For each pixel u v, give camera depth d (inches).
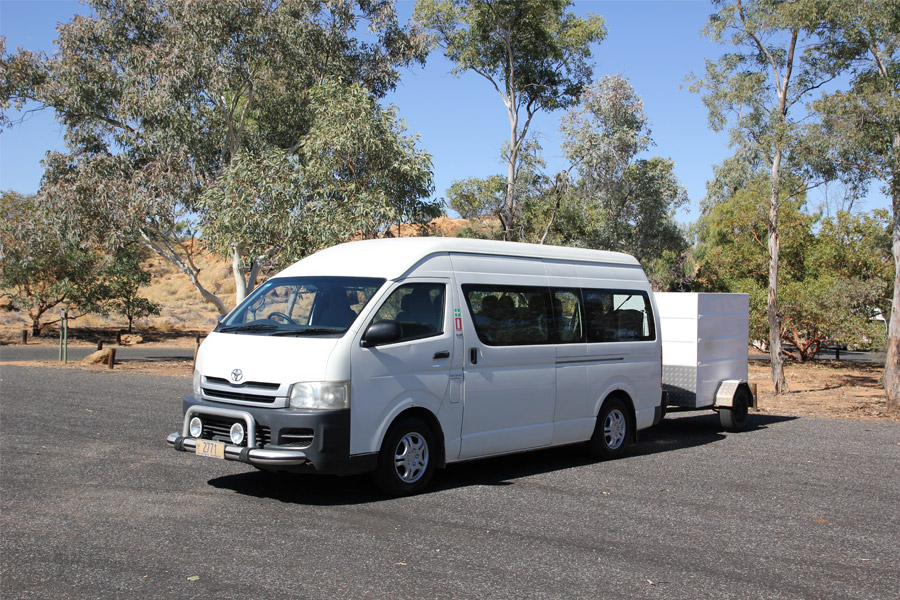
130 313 1421.0
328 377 267.9
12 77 935.7
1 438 380.8
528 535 238.8
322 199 695.1
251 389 276.7
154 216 897.5
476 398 315.9
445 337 305.4
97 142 968.9
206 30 861.2
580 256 382.6
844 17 659.4
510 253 345.7
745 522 262.2
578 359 363.6
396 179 713.6
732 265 1374.3
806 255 1288.1
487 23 1098.1
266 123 999.6
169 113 869.2
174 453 355.9
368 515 258.2
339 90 722.8
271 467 267.6
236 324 308.5
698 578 203.8
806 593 195.2
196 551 214.1
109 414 472.1
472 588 190.5
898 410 614.2
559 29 1135.6
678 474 343.0
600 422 376.5
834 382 935.0
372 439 277.0
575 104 1138.0
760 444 434.9
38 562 202.4
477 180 1095.0
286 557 210.8
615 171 994.7
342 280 302.8
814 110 655.1
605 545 231.0
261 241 712.4
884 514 278.5
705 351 466.0
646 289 416.2
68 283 1294.3
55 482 293.1
